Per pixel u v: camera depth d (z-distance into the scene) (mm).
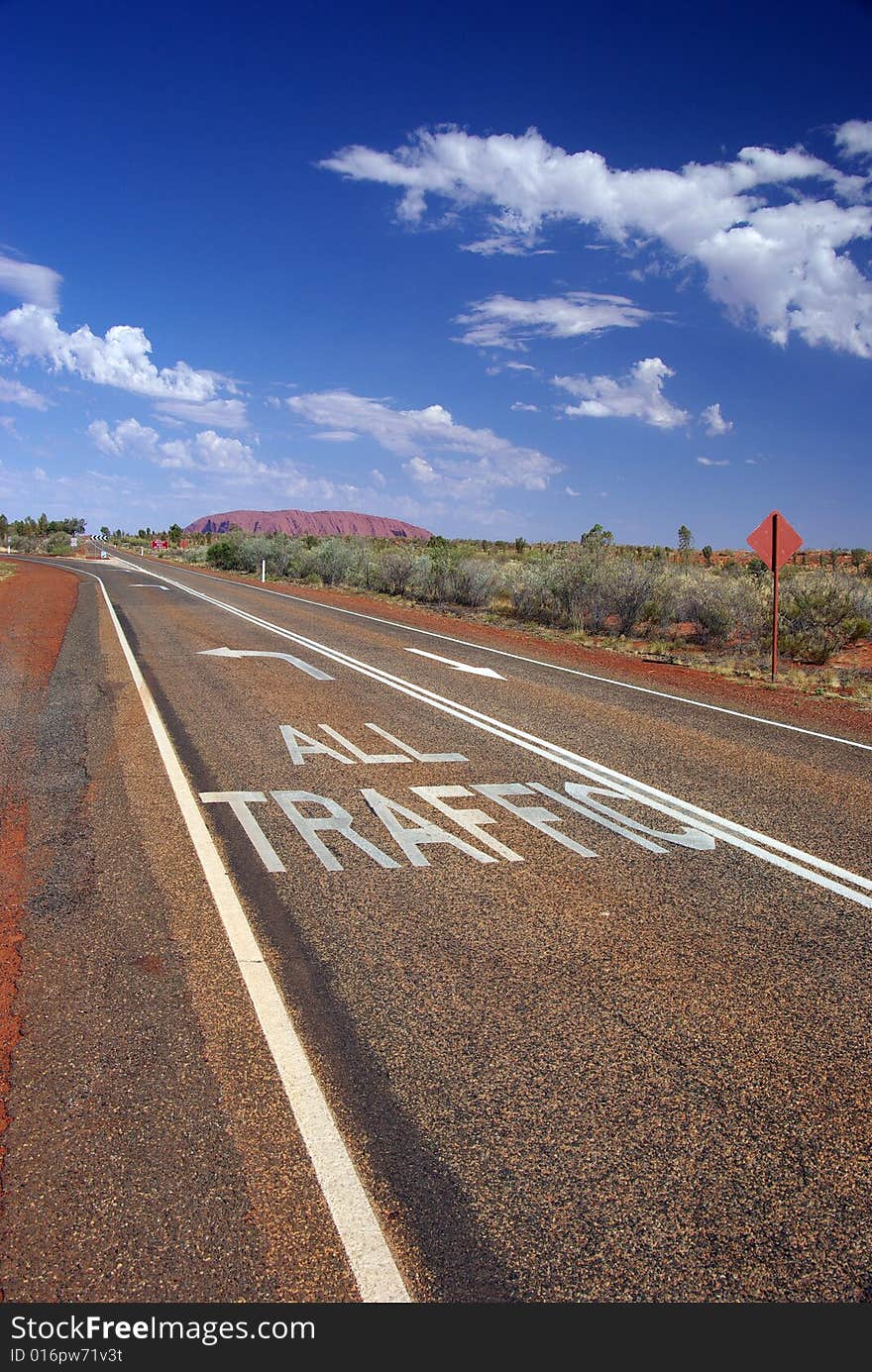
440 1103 3053
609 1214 2559
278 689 11281
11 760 7688
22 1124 2895
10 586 30500
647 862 5457
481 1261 2375
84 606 23266
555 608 22688
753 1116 3021
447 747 8398
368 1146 2816
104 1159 2732
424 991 3826
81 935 4309
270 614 21938
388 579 31953
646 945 4316
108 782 7000
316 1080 3160
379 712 9969
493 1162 2760
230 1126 2896
